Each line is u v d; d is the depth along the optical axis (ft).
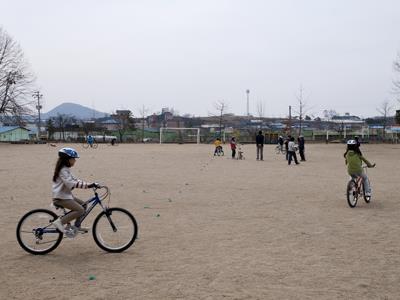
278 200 43.32
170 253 24.29
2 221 33.04
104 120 399.03
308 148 168.25
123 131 291.58
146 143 231.71
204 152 140.15
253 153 136.77
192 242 26.71
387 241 26.86
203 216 35.09
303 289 18.60
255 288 18.70
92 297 17.80
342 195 46.60
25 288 18.92
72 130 301.63
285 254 23.99
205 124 385.50
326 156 120.37
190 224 31.99
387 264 22.16
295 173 71.82
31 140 233.35
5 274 20.81
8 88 219.82
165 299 17.52
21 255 24.03
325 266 21.81
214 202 42.19
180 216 35.09
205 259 23.07
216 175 68.39
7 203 41.29
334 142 235.40
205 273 20.74
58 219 24.07
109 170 76.69
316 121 327.26
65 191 24.00
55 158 108.17
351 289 18.62
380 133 283.79
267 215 35.45
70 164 24.03
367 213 36.17
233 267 21.66
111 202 42.16
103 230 24.70
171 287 18.86
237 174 70.13
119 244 24.79
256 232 29.35
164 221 33.06
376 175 67.87
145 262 22.61
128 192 49.03
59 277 20.34
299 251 24.61
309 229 30.25
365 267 21.66
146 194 47.50
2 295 18.11
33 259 23.26
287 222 32.63
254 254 24.02
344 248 25.23
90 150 152.15
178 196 46.09
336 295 17.93
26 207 39.19
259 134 106.22
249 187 53.52
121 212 24.81
